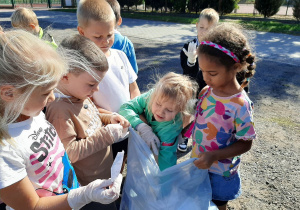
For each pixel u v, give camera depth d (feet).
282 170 9.27
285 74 19.49
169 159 5.69
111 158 5.73
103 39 6.06
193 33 36.73
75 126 4.83
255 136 4.81
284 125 12.25
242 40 4.51
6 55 2.91
